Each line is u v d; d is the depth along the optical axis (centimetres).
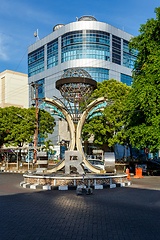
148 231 543
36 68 5503
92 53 4575
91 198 946
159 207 786
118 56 4878
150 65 1930
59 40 4912
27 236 512
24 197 979
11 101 6612
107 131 2800
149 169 2698
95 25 4628
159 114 1864
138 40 2167
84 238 499
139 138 2112
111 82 2938
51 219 641
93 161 2909
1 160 4041
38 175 1378
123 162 3052
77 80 1405
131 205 816
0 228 567
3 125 3256
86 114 1485
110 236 511
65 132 4603
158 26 1959
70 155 1337
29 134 3189
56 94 4888
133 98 2072
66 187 1191
